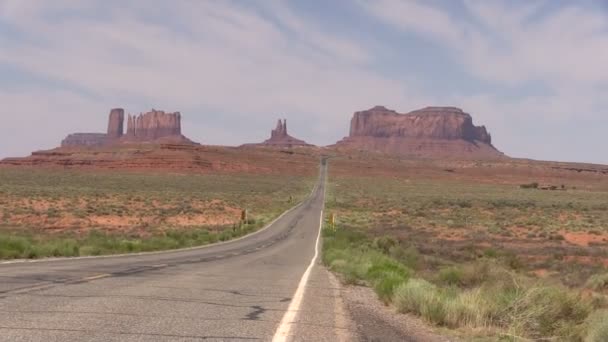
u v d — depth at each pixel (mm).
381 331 9797
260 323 9625
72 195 86562
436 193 145125
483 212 88625
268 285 15586
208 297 12375
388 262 22453
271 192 134125
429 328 10672
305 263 26234
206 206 85062
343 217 78375
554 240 51594
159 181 146125
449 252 38750
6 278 13859
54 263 19219
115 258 23266
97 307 10180
